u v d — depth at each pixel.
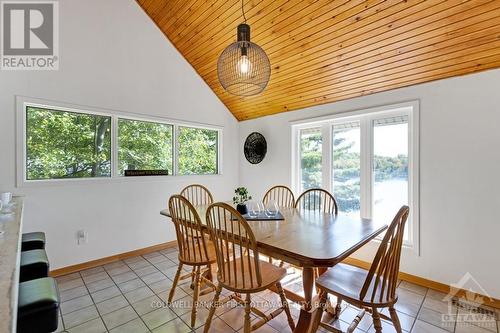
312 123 3.56
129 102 3.27
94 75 2.99
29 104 2.61
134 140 3.40
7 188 2.48
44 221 2.68
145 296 2.34
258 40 2.83
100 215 3.06
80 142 2.97
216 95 4.25
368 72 2.65
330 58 2.68
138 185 3.38
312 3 2.24
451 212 2.38
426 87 2.51
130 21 3.28
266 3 2.44
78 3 2.87
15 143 2.52
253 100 3.91
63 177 2.86
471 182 2.27
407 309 2.13
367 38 2.32
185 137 3.95
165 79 3.62
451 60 2.21
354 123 3.16
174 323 1.96
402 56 2.34
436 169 2.46
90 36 2.96
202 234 1.94
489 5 1.75
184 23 3.23
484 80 2.18
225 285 1.66
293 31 2.57
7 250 1.12
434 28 2.02
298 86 3.26
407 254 2.64
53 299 1.21
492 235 2.17
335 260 1.34
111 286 2.53
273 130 4.05
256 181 4.33
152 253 3.45
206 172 4.25
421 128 2.54
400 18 2.05
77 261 2.89
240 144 4.62
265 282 1.66
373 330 1.90
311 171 3.64
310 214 2.40
